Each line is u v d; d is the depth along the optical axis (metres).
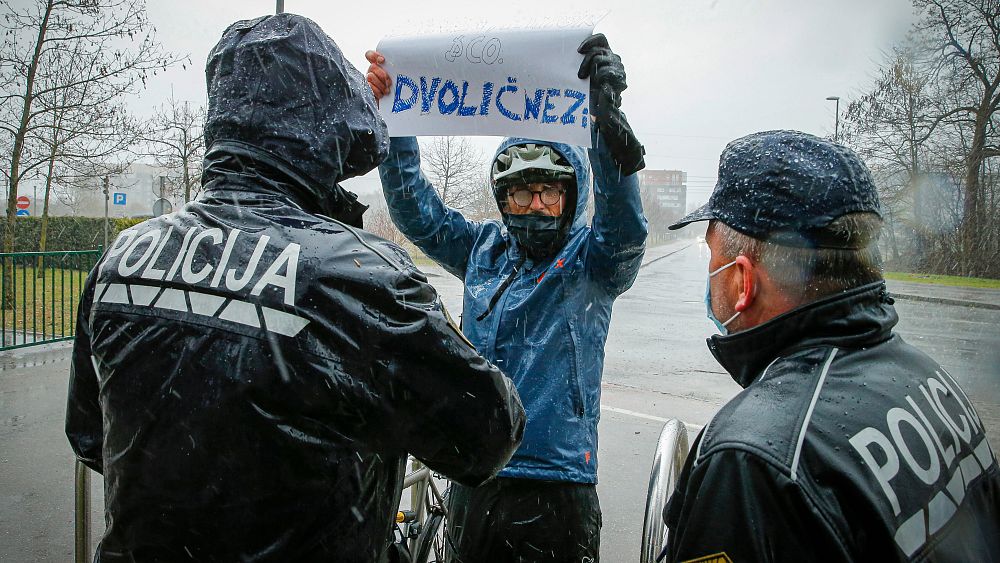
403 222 2.43
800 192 1.15
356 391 1.18
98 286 1.34
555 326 2.12
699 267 31.20
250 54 1.34
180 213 1.37
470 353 1.29
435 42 2.18
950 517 1.03
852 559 0.94
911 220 23.47
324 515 1.17
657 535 2.10
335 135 1.35
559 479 2.02
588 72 1.98
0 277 10.72
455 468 1.36
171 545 1.16
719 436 1.08
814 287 1.16
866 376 1.10
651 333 10.56
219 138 1.37
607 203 2.04
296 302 1.17
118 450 1.21
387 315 1.21
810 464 0.98
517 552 2.04
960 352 9.45
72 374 1.46
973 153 21.73
